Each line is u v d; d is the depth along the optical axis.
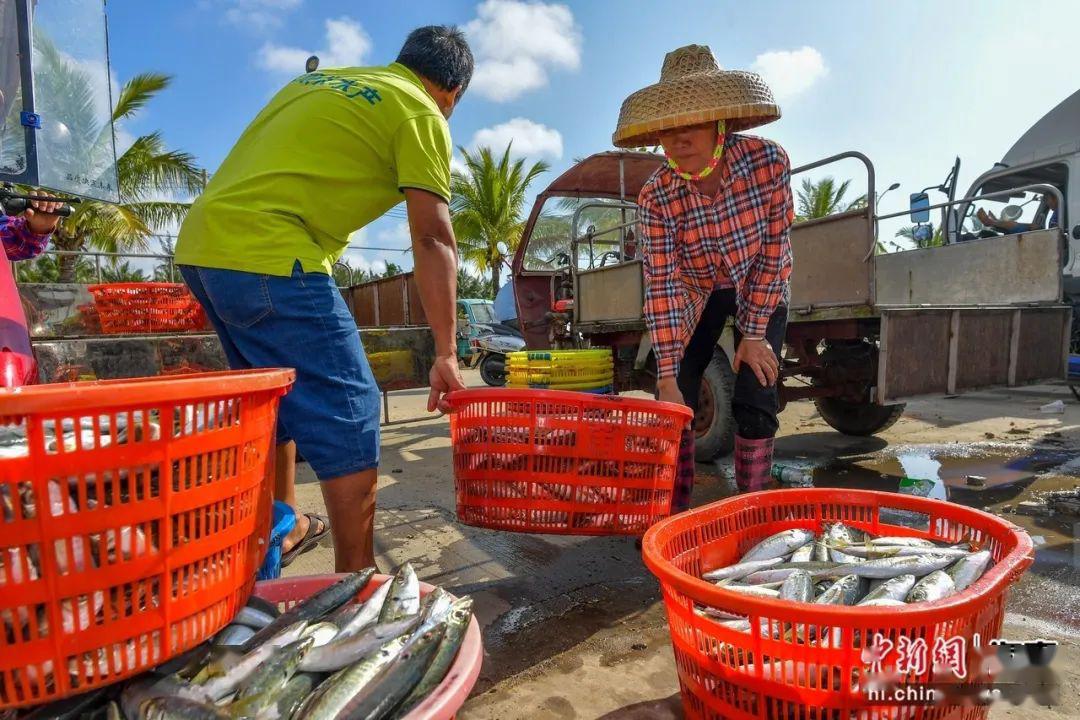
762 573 1.81
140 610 1.03
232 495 1.16
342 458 1.95
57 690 0.97
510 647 2.13
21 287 6.62
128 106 15.20
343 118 1.98
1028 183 6.58
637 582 2.61
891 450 4.79
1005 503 3.45
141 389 0.96
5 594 0.91
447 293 2.10
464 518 2.40
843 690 1.27
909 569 1.75
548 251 7.61
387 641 1.24
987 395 7.49
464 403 2.33
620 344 5.58
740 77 2.24
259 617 1.40
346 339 1.98
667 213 2.62
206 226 1.93
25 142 2.64
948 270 5.16
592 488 2.22
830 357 4.41
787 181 2.49
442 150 2.08
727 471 4.34
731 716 1.41
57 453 0.92
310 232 2.00
